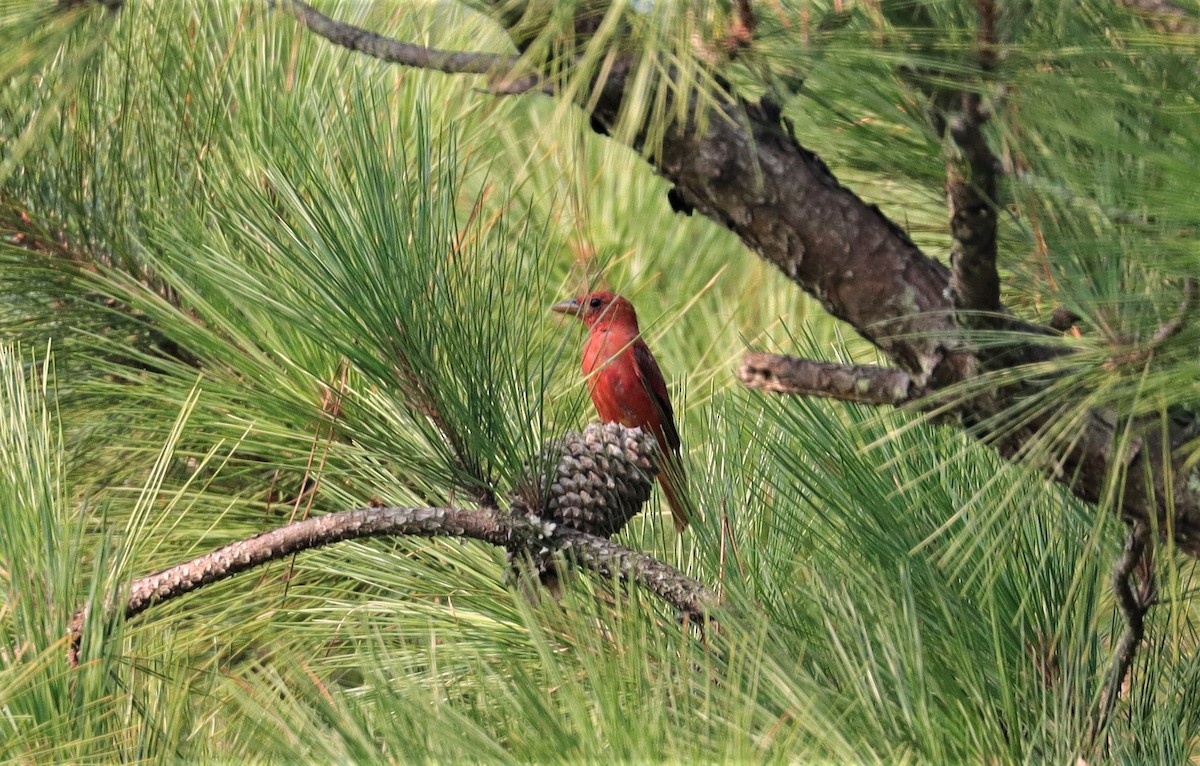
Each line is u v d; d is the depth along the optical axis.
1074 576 3.36
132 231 5.38
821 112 3.29
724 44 2.68
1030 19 2.69
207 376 4.88
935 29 2.67
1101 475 3.15
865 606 3.47
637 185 7.85
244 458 5.21
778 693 3.03
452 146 4.24
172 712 3.34
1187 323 2.65
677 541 4.59
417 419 3.90
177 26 5.30
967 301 3.03
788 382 3.19
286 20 5.28
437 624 4.28
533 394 4.25
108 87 5.26
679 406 5.84
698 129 3.10
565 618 3.45
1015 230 3.37
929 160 3.44
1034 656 3.52
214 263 3.92
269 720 2.79
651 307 7.61
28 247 5.21
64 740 2.99
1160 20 2.53
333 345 3.77
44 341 5.31
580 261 6.75
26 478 3.33
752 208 3.26
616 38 2.65
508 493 4.01
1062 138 2.85
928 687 3.19
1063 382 2.83
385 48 3.10
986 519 3.65
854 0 2.73
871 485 3.76
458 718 2.76
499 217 4.66
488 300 4.00
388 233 3.76
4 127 4.71
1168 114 2.53
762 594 3.82
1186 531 3.09
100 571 3.29
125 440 5.09
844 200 3.26
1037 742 3.20
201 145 5.25
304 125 4.96
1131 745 3.40
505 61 2.87
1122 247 2.70
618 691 2.90
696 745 2.65
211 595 4.59
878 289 3.23
